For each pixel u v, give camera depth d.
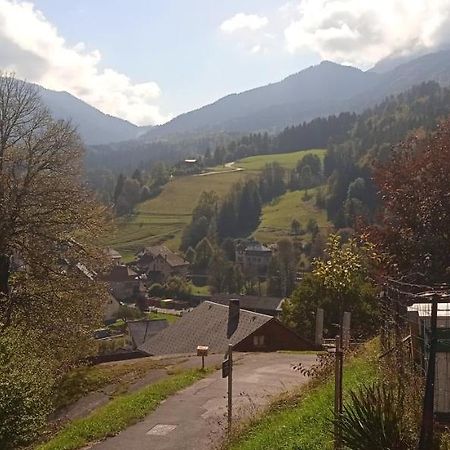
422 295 7.46
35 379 13.55
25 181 24.81
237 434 11.65
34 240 25.02
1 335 14.48
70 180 26.25
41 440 14.99
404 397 7.87
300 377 18.38
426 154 16.44
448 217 15.71
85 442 13.75
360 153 145.12
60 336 24.78
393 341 10.36
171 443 13.09
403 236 16.22
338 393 8.30
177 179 171.88
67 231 25.95
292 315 35.91
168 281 100.69
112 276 97.56
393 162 17.41
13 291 25.47
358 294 29.56
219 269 97.12
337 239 20.91
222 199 134.88
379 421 7.20
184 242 122.69
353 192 109.75
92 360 32.50
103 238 28.16
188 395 16.94
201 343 37.16
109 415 15.43
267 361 21.78
